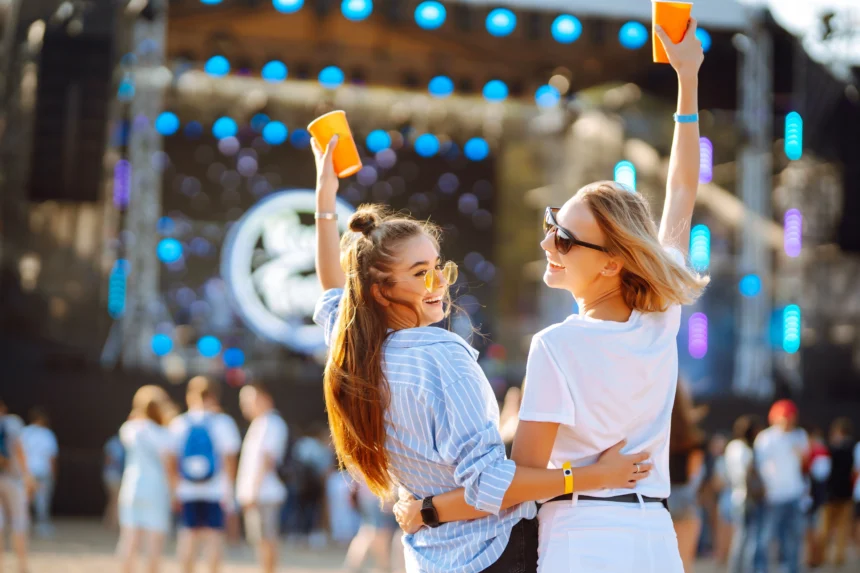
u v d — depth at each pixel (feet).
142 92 69.87
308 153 81.97
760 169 65.57
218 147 81.20
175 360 71.92
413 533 9.33
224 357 72.38
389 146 80.79
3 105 58.29
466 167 87.35
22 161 60.29
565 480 8.60
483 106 77.25
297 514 53.83
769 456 33.99
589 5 59.52
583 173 80.07
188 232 79.25
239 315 75.20
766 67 61.82
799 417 62.64
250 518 29.91
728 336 68.64
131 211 67.92
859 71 59.77
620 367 8.85
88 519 57.41
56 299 64.39
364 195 85.92
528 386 8.94
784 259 67.31
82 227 65.16
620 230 8.97
